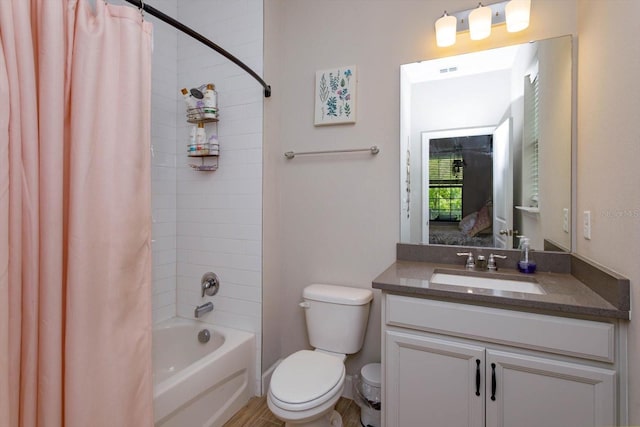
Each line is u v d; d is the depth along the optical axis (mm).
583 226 1366
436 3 1730
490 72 1634
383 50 1845
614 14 1056
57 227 874
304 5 2047
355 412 1773
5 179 760
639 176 892
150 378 1093
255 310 1935
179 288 2182
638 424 910
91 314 935
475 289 1208
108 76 988
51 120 862
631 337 952
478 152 1671
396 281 1332
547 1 1517
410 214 1805
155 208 2049
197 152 1960
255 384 1927
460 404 1196
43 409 860
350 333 1706
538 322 1079
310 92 2031
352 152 1928
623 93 984
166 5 2078
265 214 1948
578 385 1037
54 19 868
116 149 1002
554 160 1508
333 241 1985
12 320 797
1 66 757
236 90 1977
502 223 1633
